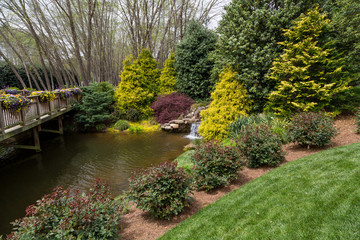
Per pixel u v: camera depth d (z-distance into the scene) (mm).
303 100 7691
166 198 3838
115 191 6016
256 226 2926
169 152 9320
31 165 8250
